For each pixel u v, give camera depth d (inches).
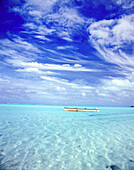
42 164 185.3
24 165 179.3
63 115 854.5
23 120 580.4
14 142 272.7
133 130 426.9
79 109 1191.6
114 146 264.4
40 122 542.0
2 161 187.6
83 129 426.6
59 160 199.8
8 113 874.8
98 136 340.8
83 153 227.9
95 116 849.5
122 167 181.9
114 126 497.0
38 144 266.2
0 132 352.5
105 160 202.8
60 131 388.2
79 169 174.4
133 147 260.1
